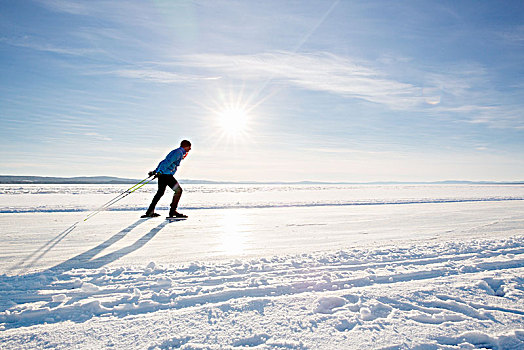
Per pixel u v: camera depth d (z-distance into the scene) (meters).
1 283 2.84
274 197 17.53
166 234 5.48
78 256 3.92
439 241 5.11
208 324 2.13
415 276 3.24
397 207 11.41
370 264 3.62
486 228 6.54
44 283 2.87
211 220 7.32
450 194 25.47
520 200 16.70
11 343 1.85
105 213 8.37
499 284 3.05
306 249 4.46
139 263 3.65
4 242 4.70
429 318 2.28
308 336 1.99
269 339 1.95
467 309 2.43
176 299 2.56
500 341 1.99
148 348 1.83
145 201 13.31
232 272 3.29
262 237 5.34
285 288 2.86
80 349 1.81
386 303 2.54
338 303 2.55
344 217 8.19
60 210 8.77
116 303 2.48
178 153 7.25
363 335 2.01
